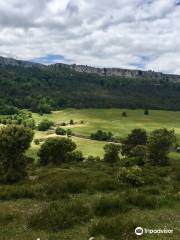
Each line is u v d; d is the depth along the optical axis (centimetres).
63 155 6712
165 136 5450
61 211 1456
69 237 1191
